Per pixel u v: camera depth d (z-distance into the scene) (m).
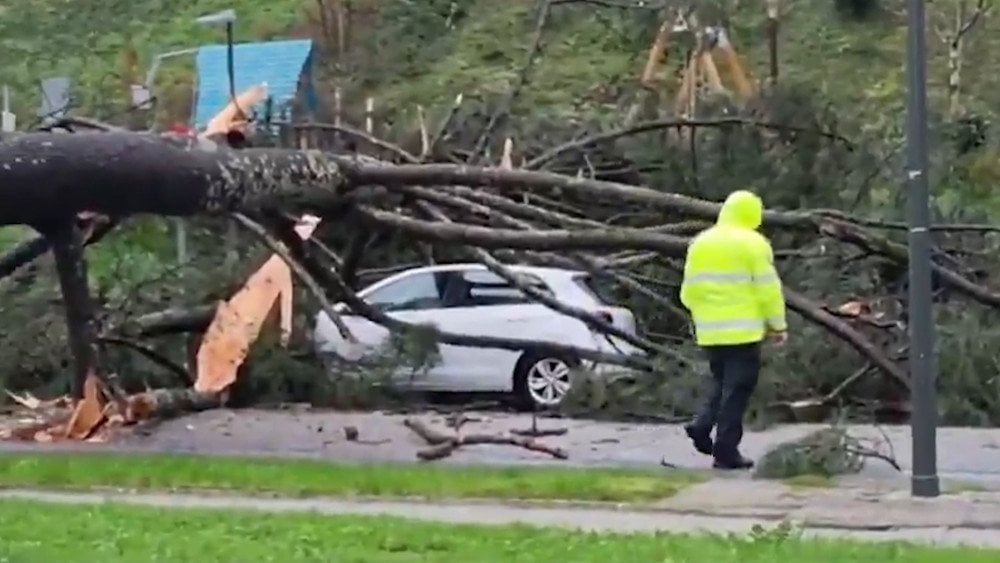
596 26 89.69
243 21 98.81
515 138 46.72
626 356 38.66
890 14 88.88
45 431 34.50
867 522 24.47
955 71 77.12
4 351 39.41
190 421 36.91
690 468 30.17
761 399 36.28
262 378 39.25
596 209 40.25
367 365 39.62
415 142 46.50
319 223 36.47
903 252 37.47
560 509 25.83
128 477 28.30
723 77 70.62
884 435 33.19
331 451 32.62
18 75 92.56
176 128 40.84
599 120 52.88
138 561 19.75
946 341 37.22
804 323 37.47
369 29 92.44
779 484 28.06
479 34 92.25
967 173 61.00
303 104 68.50
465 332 42.06
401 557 20.31
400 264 44.41
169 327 38.94
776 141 44.12
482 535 22.19
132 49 91.06
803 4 91.19
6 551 20.28
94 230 37.22
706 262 29.56
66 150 31.11
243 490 27.47
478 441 32.81
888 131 59.47
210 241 41.72
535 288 41.47
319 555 20.33
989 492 27.34
